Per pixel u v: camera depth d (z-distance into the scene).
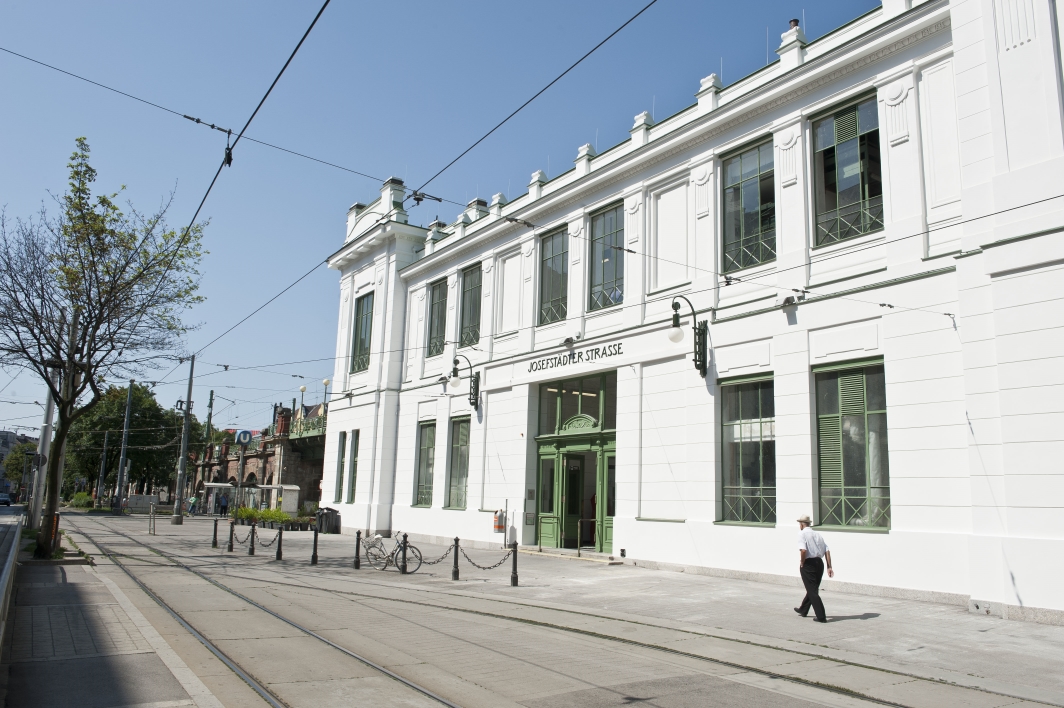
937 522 13.42
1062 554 11.18
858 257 15.58
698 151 19.36
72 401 18.86
